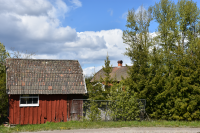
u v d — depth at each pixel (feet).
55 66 61.67
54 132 37.76
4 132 38.09
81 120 51.88
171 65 72.69
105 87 70.23
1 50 66.18
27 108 53.52
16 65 58.13
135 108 53.16
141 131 38.70
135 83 61.16
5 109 59.41
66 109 56.59
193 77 55.42
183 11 97.55
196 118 54.75
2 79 58.18
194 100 54.13
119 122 47.50
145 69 62.39
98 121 50.29
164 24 98.02
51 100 55.72
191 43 85.40
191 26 98.78
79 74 61.52
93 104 52.60
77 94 58.18
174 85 56.18
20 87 53.16
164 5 101.04
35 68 59.00
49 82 56.70
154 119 57.93
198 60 55.98
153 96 59.57
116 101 53.16
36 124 50.03
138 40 95.40
